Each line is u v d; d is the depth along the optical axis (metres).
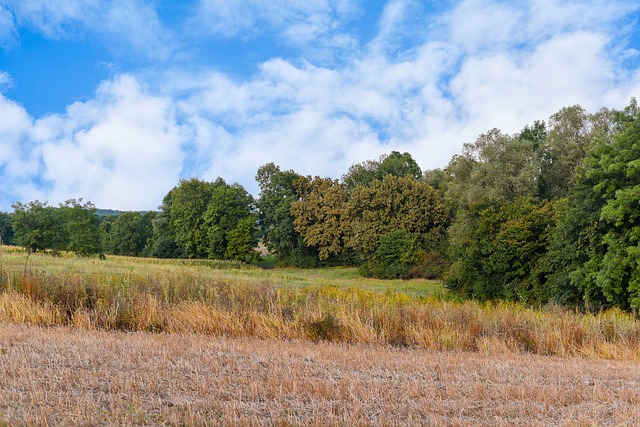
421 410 5.80
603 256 24.53
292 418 5.24
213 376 6.79
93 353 7.81
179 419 5.07
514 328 12.75
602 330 13.08
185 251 86.88
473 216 41.06
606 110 45.22
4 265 15.38
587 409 6.16
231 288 14.44
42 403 5.31
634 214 23.11
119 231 99.75
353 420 5.24
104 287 13.61
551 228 30.78
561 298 26.08
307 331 11.99
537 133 56.53
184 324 12.03
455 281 37.47
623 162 24.30
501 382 7.53
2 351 7.62
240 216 83.00
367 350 10.13
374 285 43.69
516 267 32.41
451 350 11.53
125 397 5.72
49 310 12.05
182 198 86.69
